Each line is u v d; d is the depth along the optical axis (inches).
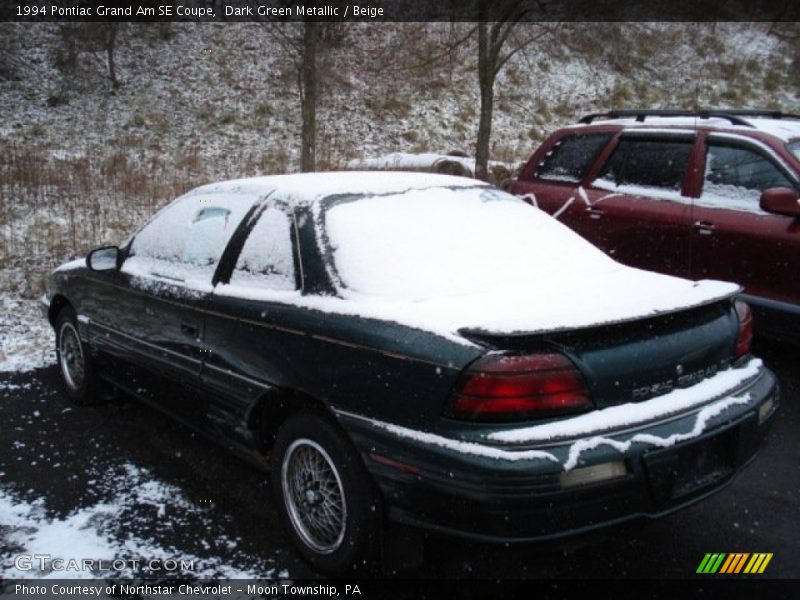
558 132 278.8
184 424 158.2
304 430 120.4
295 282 127.6
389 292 118.6
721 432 109.9
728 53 901.8
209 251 149.3
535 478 94.6
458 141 672.4
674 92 810.8
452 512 99.3
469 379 98.5
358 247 126.0
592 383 101.3
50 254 338.6
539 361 98.7
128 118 649.0
